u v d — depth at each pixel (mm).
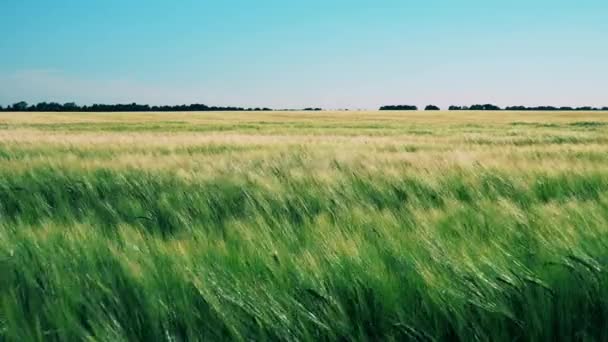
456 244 2771
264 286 2254
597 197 4676
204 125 36219
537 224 3150
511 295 2283
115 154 10242
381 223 3232
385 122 42531
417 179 5691
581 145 11531
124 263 2523
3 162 8094
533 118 51094
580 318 2223
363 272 2391
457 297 2230
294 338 2061
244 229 3133
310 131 26484
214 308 2166
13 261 2549
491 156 8750
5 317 2088
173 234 3576
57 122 42250
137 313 2191
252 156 9141
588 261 2482
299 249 2766
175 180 6195
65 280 2365
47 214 4441
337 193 5008
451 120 47125
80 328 2062
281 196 4746
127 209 4691
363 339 2080
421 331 2096
